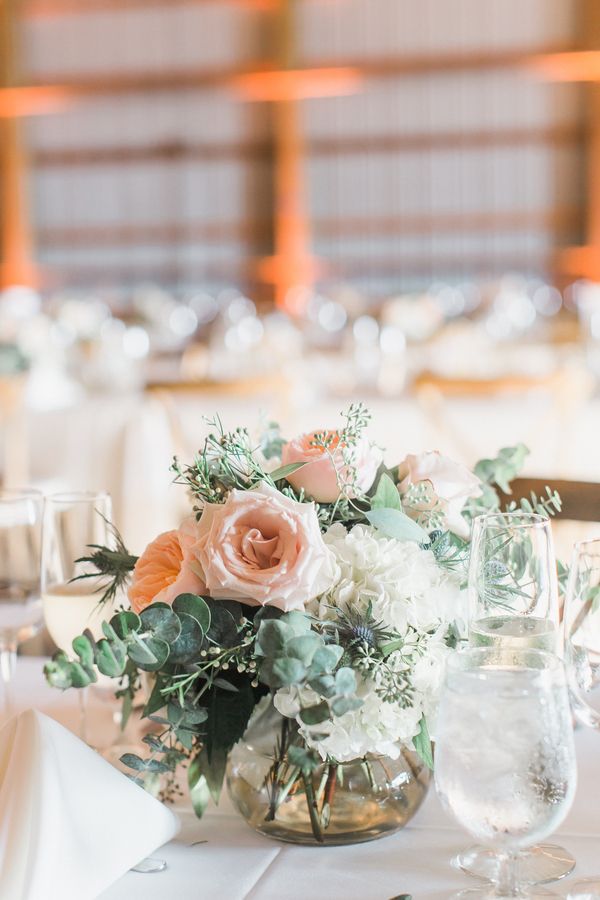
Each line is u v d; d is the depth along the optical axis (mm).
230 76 10172
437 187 10344
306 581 793
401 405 3168
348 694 766
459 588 920
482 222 10281
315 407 3238
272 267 10469
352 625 824
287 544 809
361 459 892
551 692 724
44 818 791
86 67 10602
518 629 914
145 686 1161
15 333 5195
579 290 9820
